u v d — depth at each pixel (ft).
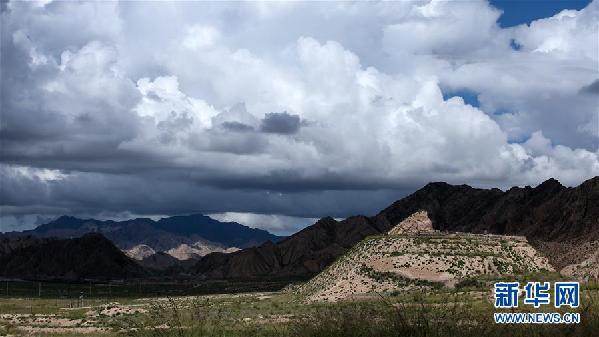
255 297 498.28
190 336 77.30
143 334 80.53
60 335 272.31
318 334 72.13
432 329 67.26
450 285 359.46
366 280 391.65
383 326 70.08
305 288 481.46
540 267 407.85
